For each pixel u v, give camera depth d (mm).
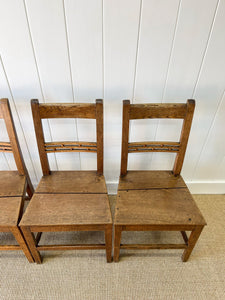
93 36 968
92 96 1156
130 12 911
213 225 1424
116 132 1304
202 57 1043
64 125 1250
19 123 1235
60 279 1124
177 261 1214
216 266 1194
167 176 1198
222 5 897
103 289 1086
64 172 1215
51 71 1061
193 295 1069
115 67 1063
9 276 1132
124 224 945
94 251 1263
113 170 1520
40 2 871
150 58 1040
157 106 990
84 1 877
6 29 930
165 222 951
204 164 1513
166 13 917
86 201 1032
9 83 1086
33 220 938
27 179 1200
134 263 1200
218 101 1191
